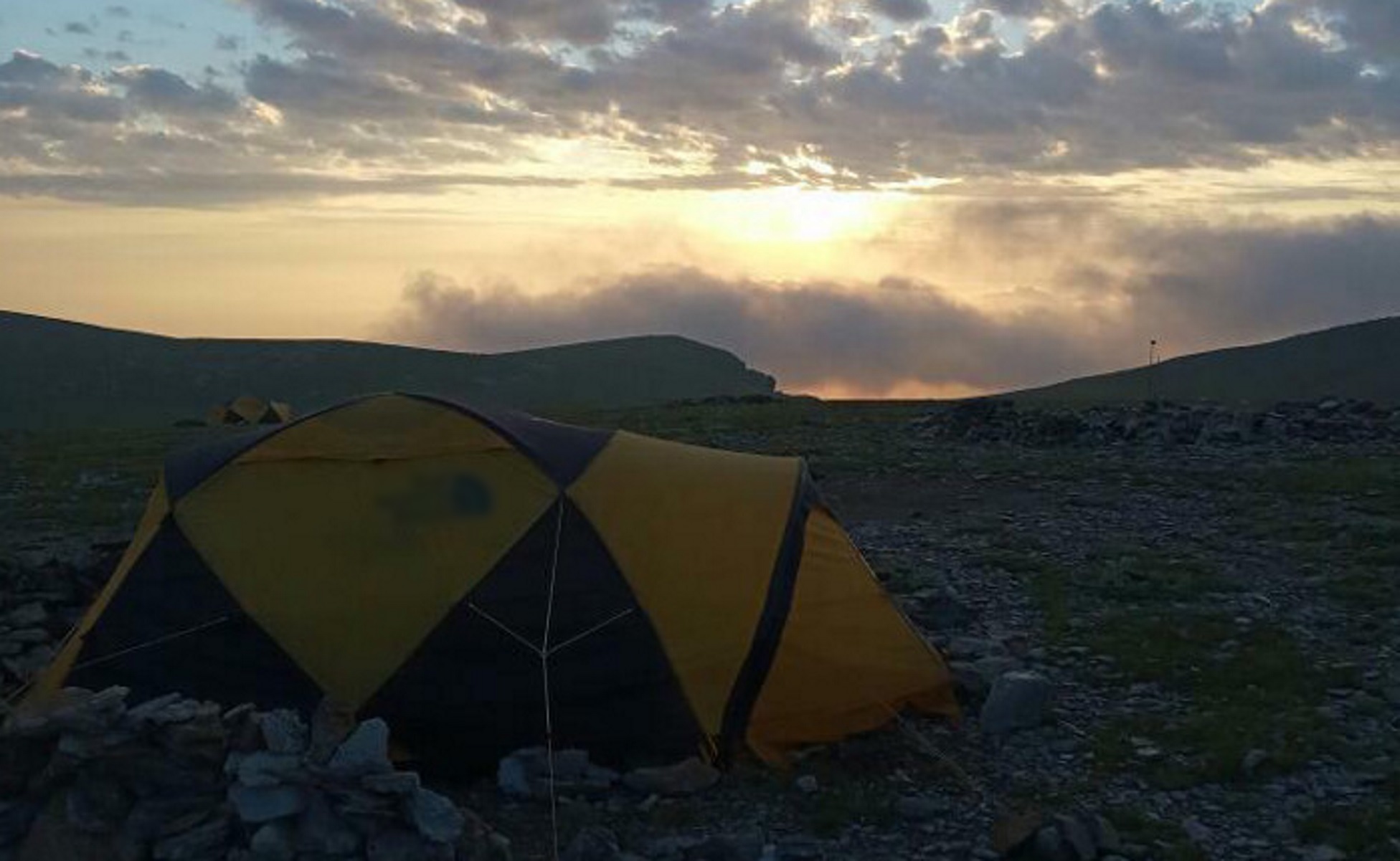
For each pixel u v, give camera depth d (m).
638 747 10.15
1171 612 14.72
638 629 10.23
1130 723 11.28
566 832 9.25
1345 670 12.54
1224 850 9.03
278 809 8.14
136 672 10.29
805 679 10.73
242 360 187.00
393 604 10.05
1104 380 119.19
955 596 14.78
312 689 9.85
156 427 46.56
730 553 10.81
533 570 10.24
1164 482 23.22
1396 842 8.97
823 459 26.80
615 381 197.38
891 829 9.41
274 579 10.25
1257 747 10.59
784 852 8.96
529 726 9.98
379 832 8.16
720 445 30.67
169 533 10.69
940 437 30.48
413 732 9.88
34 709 8.96
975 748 10.84
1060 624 14.27
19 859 8.27
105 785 8.35
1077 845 8.78
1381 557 17.11
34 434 39.38
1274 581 16.25
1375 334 116.75
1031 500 22.08
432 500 10.52
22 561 13.88
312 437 11.04
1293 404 32.69
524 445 10.85
